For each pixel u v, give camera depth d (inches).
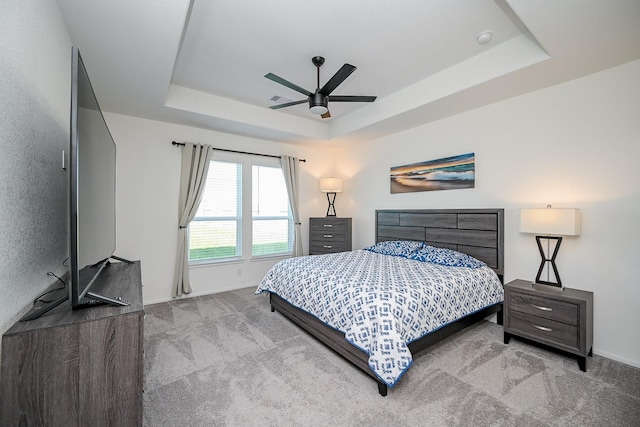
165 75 98.9
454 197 137.9
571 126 100.3
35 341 40.1
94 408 43.5
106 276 77.7
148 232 144.7
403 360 68.8
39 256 53.1
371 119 151.2
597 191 94.7
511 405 68.2
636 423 62.4
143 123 143.0
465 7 78.2
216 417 64.2
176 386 75.5
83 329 42.9
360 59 106.4
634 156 87.5
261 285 130.6
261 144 183.5
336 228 186.1
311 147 207.2
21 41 46.1
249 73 117.4
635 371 83.0
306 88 131.9
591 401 69.6
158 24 72.1
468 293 99.0
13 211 42.9
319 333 97.1
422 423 62.4
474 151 129.6
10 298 41.4
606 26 70.7
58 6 64.6
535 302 93.9
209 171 164.1
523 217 102.1
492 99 118.0
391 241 159.2
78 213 46.4
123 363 45.3
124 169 138.3
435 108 128.3
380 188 179.6
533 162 110.3
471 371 82.7
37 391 40.4
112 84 105.5
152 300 145.3
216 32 89.4
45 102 57.0
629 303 88.1
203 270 161.5
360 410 66.6
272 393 72.8
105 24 71.7
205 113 136.9
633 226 87.7
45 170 56.8
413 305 79.2
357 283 88.8
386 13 80.7
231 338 104.3
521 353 93.4
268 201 187.9
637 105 86.9
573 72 94.5
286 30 88.5
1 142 39.4
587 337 85.9
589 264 96.1
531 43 89.7
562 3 63.6
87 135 54.2
